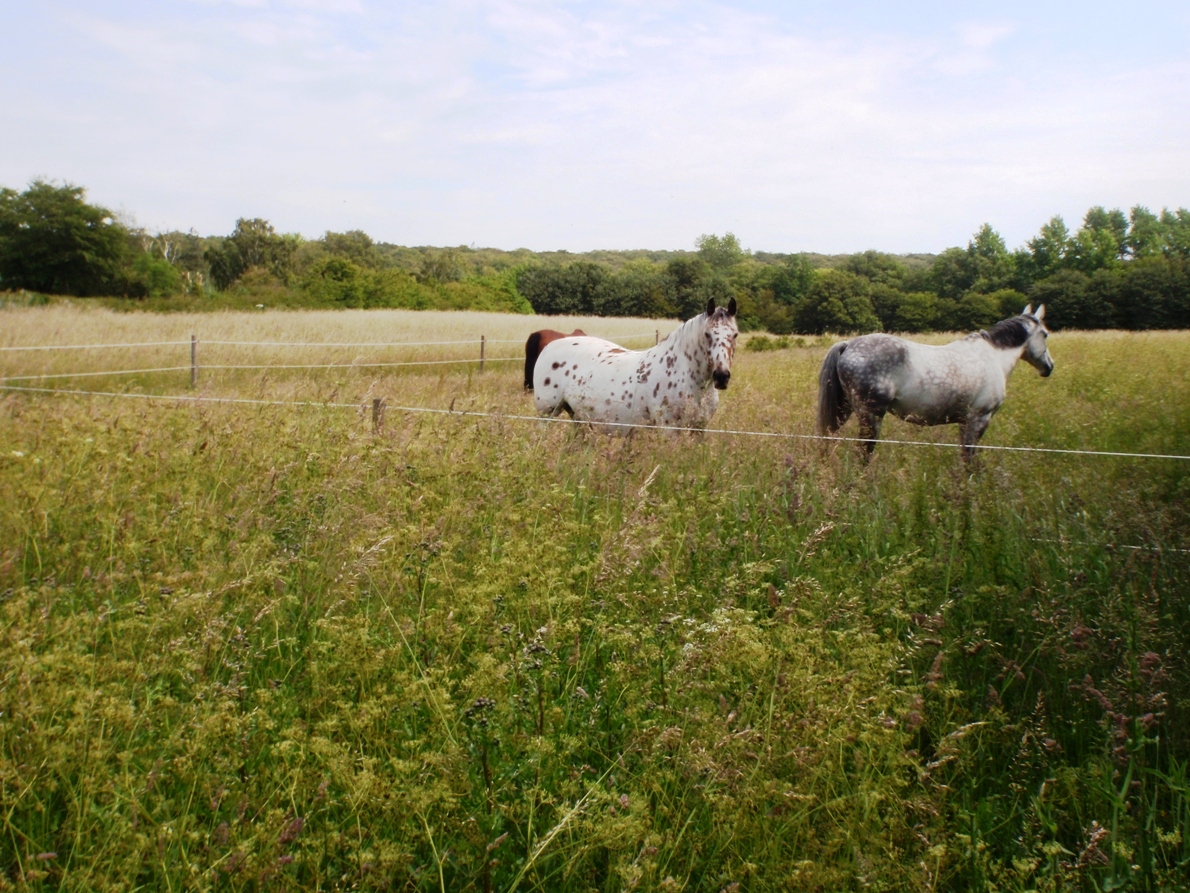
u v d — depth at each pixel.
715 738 2.26
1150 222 105.88
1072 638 3.06
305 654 2.98
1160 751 2.76
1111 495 4.83
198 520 3.83
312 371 17.23
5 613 2.78
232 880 1.85
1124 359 17.48
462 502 4.31
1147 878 2.14
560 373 8.36
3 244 53.66
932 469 6.03
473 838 1.99
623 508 4.59
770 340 35.00
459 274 90.25
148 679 2.66
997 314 80.00
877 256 107.25
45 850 2.01
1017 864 2.02
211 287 65.19
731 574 3.72
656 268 105.75
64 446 4.92
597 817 2.05
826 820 2.20
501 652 2.74
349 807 2.13
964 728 2.35
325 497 4.30
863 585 3.71
